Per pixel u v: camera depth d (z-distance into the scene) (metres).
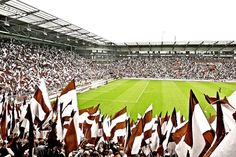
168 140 7.72
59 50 64.31
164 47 80.88
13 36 47.59
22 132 8.40
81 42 69.69
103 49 79.38
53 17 36.59
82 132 10.12
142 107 25.77
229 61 77.44
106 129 10.19
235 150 2.57
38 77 36.81
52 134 7.25
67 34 53.72
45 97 8.20
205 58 79.94
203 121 4.95
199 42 71.31
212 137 4.80
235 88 46.53
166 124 9.52
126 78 73.62
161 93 37.12
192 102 5.20
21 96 23.39
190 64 78.62
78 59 68.69
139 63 81.62
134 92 38.50
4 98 10.31
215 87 47.91
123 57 84.69
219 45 74.31
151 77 74.44
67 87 8.42
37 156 6.95
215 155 2.71
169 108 25.25
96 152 7.17
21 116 9.40
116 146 8.73
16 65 37.59
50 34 51.50
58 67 51.22
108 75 69.44
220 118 3.85
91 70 65.94
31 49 51.06
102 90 41.44
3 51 40.22
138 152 7.36
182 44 75.44
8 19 36.56
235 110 5.04
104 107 25.91
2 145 7.19
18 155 7.19
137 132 7.40
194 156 4.86
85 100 30.52
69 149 6.38
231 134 2.67
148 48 82.38
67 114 8.08
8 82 28.03
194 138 4.89
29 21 38.03
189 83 57.44
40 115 8.10
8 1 28.38
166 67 78.62
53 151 6.93
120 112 10.23
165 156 7.48
